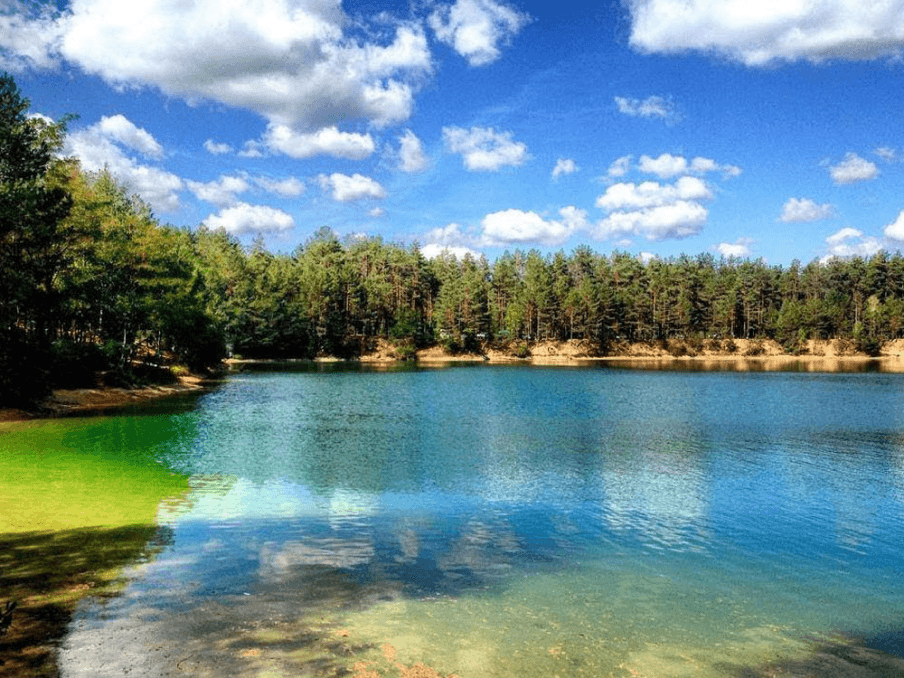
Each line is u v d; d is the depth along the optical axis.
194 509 15.63
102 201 44.69
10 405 32.44
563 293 163.88
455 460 24.17
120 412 36.16
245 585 10.27
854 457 25.94
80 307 44.38
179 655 7.58
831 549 13.73
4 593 9.50
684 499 18.41
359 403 47.25
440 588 10.59
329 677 7.16
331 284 139.50
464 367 117.12
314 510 16.05
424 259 172.38
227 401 46.09
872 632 9.39
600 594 10.61
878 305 176.88
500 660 7.86
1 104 34.50
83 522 13.88
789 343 163.38
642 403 49.56
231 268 129.75
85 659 7.39
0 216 31.19
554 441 29.59
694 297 166.75
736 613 9.99
